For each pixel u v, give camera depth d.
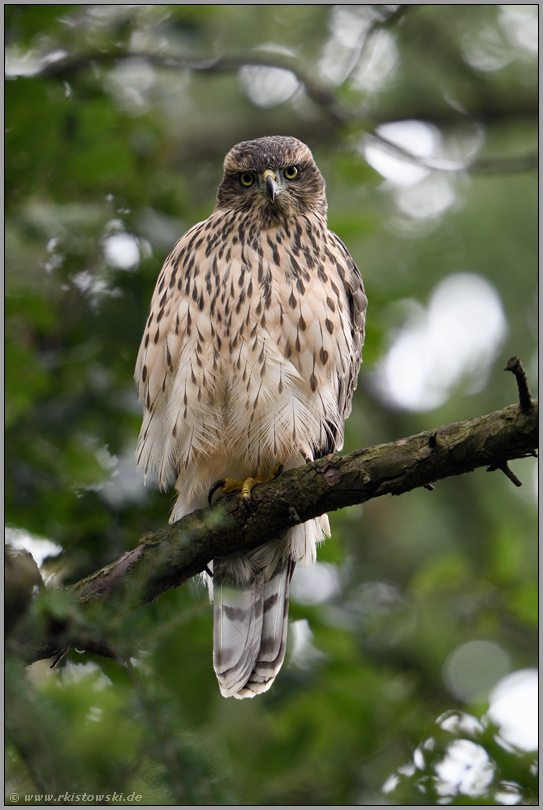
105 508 9.64
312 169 10.23
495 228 16.50
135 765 4.94
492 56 18.34
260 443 8.87
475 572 11.70
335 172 13.26
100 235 10.58
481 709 9.77
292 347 8.78
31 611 5.10
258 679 8.98
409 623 13.02
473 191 16.86
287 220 9.43
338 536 10.63
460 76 18.52
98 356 10.55
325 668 10.24
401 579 14.54
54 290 10.65
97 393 10.20
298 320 8.80
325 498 6.90
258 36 16.03
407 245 16.41
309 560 9.19
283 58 13.33
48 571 9.26
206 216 11.38
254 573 9.14
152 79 14.88
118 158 10.47
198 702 9.71
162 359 9.02
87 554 9.45
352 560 13.93
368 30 13.41
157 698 5.13
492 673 13.02
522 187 16.73
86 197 11.01
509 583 11.29
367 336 11.28
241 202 9.59
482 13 17.66
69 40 11.46
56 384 10.25
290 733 10.18
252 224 9.31
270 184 9.30
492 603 11.24
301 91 15.53
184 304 8.97
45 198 10.82
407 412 15.64
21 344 9.84
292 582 11.03
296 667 10.35
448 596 11.58
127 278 10.70
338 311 9.24
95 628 5.24
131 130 11.59
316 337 8.84
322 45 16.00
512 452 6.20
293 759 10.06
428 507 15.12
